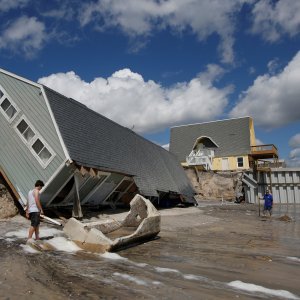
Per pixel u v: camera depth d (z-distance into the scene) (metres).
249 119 54.00
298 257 9.73
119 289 6.19
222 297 6.02
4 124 16.05
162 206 27.52
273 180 42.56
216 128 55.06
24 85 16.14
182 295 6.03
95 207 18.84
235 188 42.53
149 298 5.79
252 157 50.38
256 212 27.12
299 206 36.66
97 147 18.00
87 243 9.56
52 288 6.07
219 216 22.80
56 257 8.40
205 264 8.53
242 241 12.34
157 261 8.64
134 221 13.83
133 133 27.30
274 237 13.57
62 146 14.59
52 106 15.71
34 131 15.30
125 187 21.22
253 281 7.18
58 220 14.30
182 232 14.23
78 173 15.41
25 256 8.21
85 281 6.55
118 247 9.81
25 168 15.05
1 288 5.91
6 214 14.01
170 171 30.34
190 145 54.72
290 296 6.27
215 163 51.50
